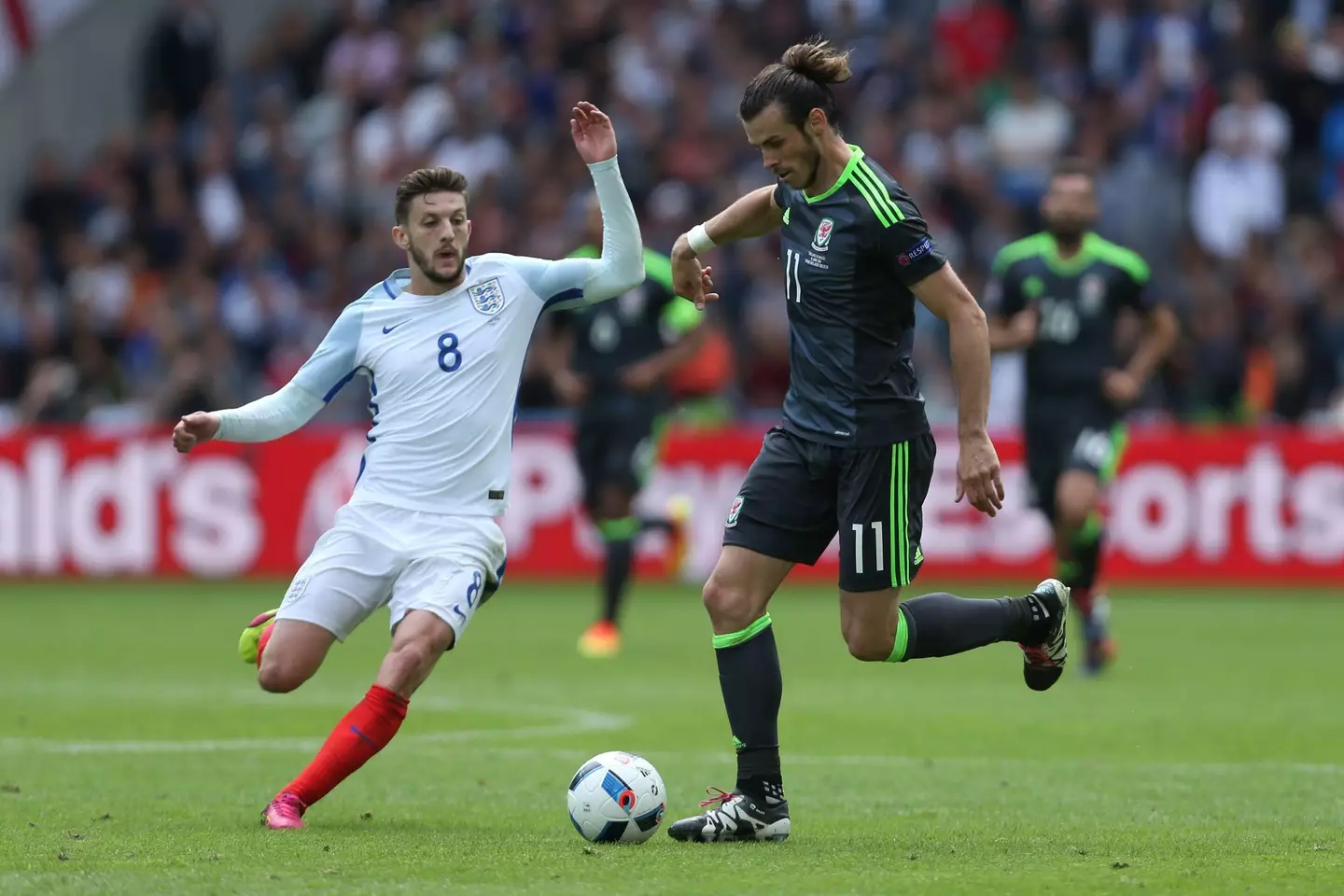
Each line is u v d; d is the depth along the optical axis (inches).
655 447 1774.1
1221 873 716.7
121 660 1676.9
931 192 2810.0
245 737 1203.9
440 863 735.1
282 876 701.9
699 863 738.2
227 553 2428.6
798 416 821.9
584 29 3176.7
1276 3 3083.2
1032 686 901.8
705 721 1282.0
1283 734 1224.2
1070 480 1566.2
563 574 2425.0
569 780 1018.7
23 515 2443.4
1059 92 2965.1
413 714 1315.2
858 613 822.5
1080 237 1614.2
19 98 3307.1
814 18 3147.1
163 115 3186.5
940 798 957.8
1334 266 2746.1
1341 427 2439.7
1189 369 2493.8
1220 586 2356.1
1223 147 2834.6
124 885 683.4
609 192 914.1
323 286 2883.9
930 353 2534.5
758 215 876.6
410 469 885.8
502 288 904.9
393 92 3157.0
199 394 2541.8
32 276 2871.6
